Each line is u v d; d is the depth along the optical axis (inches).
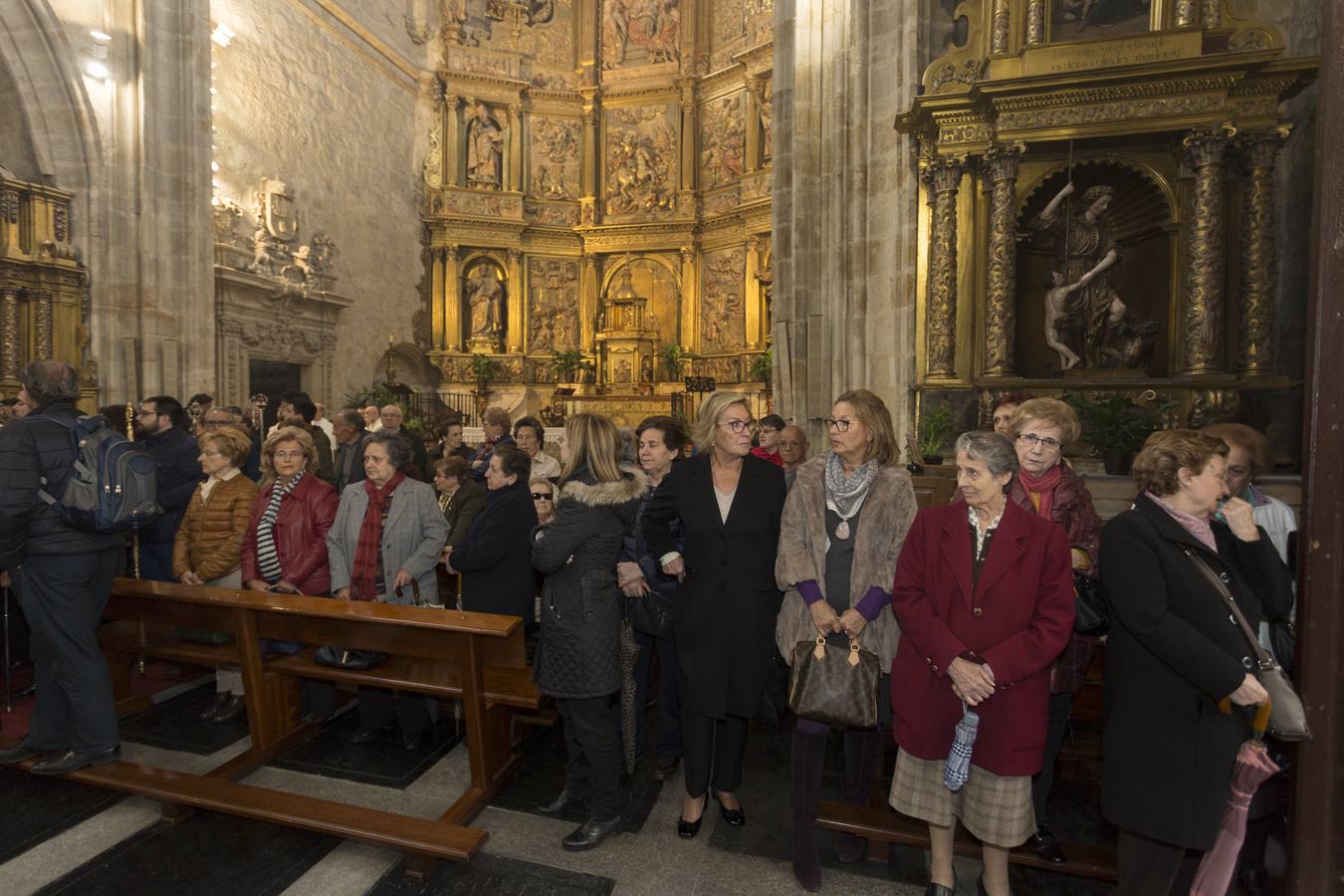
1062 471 107.6
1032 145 279.7
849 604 100.7
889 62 312.2
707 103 753.6
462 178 745.6
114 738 128.0
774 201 372.5
